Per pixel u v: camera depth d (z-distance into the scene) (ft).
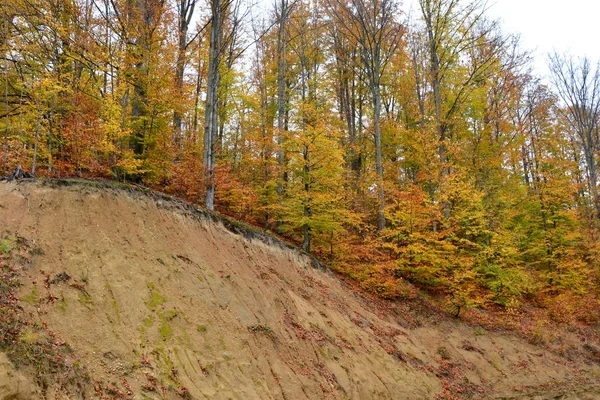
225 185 55.57
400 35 81.35
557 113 104.06
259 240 46.14
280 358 31.48
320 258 61.57
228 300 32.83
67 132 37.99
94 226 29.55
